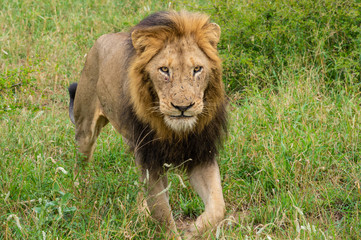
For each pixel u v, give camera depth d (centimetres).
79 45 2239
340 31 1705
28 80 1306
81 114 1342
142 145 1047
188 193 1254
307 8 1731
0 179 1159
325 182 1218
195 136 1025
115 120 1213
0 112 1232
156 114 993
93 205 1077
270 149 1277
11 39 2234
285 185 1218
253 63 1734
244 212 1182
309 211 1136
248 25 1764
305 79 1639
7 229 951
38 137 1452
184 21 960
